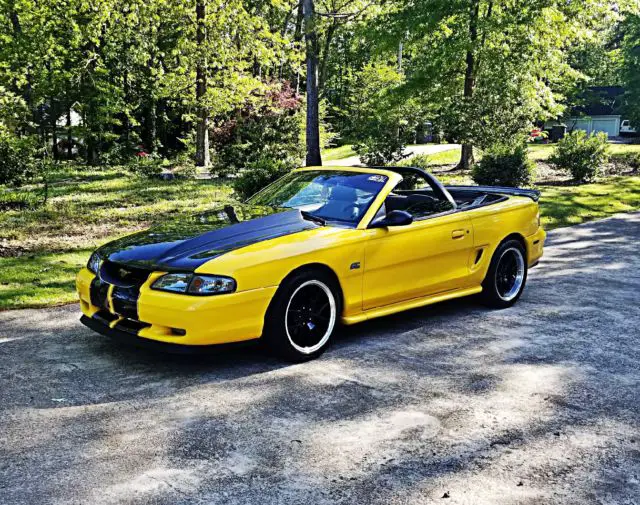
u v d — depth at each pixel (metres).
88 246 9.48
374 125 20.19
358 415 3.66
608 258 8.66
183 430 3.45
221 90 24.94
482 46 19.73
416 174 5.74
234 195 12.96
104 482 2.90
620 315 5.94
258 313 4.27
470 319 5.76
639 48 41.91
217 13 25.50
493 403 3.87
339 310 4.81
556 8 19.56
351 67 48.56
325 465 3.08
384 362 4.59
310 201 5.36
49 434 3.39
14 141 16.70
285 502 2.75
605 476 3.02
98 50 31.30
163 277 4.19
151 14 26.02
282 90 28.00
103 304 4.54
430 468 3.06
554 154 18.67
